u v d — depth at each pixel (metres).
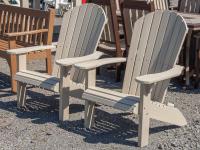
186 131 4.48
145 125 4.08
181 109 5.12
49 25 5.84
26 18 6.14
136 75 4.70
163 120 4.33
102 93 4.30
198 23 5.74
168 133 4.43
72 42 5.20
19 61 5.02
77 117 4.79
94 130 4.48
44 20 5.91
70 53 5.18
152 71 4.60
